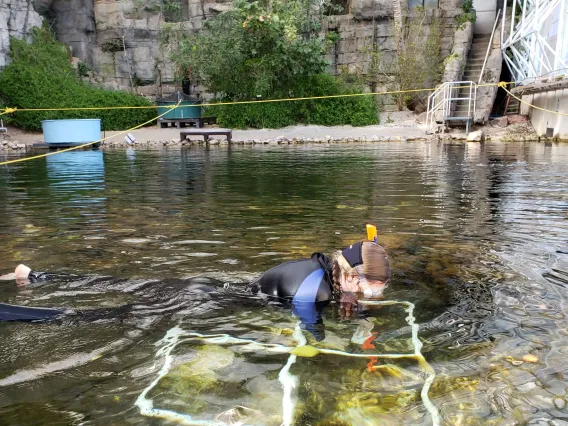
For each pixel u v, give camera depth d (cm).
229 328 246
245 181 809
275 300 280
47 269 346
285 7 1975
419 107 2114
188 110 2088
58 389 191
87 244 412
